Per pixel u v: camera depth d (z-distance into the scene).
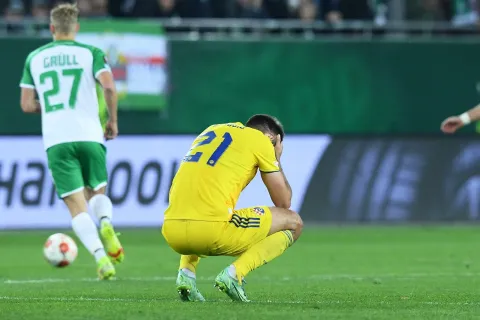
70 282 34.91
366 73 65.19
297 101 64.31
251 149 25.45
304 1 68.94
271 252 25.33
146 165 61.81
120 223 61.22
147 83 61.91
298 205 63.75
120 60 61.34
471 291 31.34
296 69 64.31
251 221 25.05
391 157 65.31
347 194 64.56
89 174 35.34
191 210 24.69
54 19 35.81
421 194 65.56
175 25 63.62
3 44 60.53
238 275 24.92
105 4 65.69
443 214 65.69
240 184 25.23
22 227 60.00
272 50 64.00
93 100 35.31
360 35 67.19
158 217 61.81
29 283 34.53
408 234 60.16
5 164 60.09
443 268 41.66
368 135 65.19
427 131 66.00
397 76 65.62
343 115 64.81
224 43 63.31
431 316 22.70
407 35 67.88
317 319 21.55
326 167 64.38
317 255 48.25
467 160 66.19
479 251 50.41
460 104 66.50
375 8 75.06
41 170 60.56
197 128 62.97
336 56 64.81
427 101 66.06
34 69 35.66
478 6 73.56
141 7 66.50
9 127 60.41
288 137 64.00
